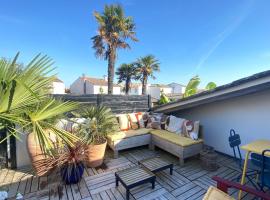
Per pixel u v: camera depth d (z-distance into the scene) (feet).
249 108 12.62
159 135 14.19
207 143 15.71
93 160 11.72
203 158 11.71
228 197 5.73
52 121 9.57
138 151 14.98
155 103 22.31
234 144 9.66
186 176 10.77
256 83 9.55
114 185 9.70
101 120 12.79
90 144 11.44
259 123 12.10
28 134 10.20
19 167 11.72
